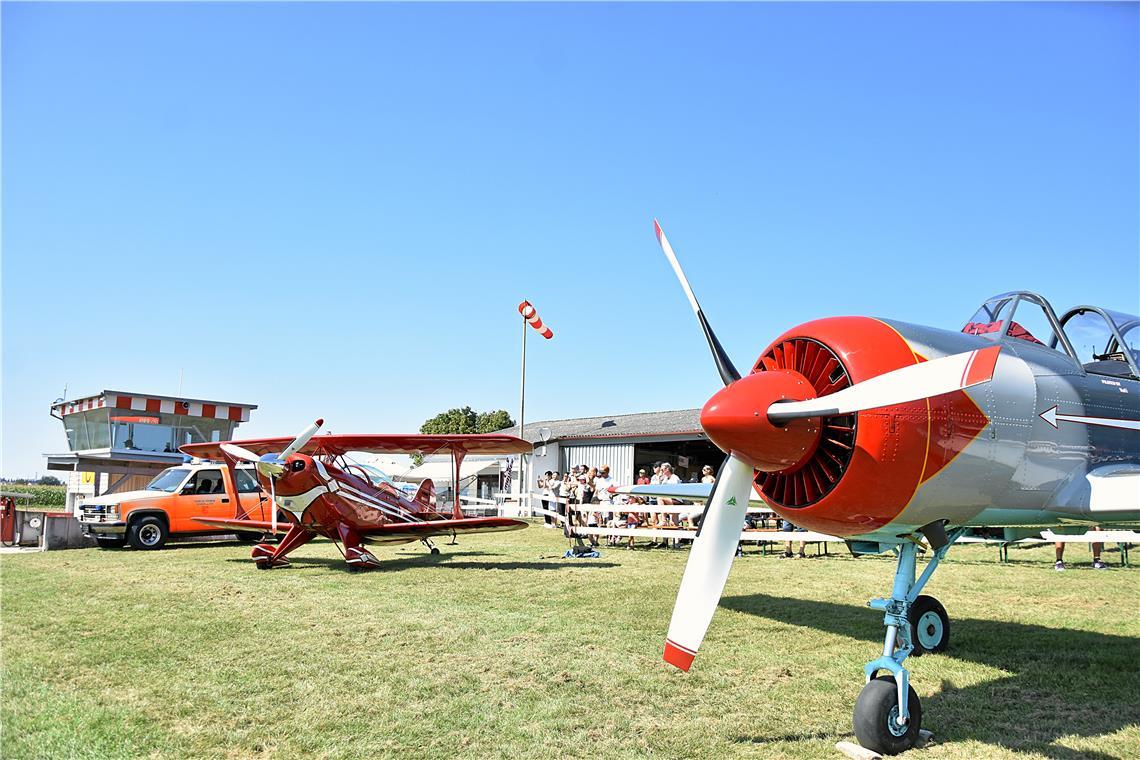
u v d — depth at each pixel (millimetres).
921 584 4172
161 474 14266
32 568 10180
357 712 4133
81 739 3727
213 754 3564
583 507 13320
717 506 4094
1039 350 5113
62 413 17562
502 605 7195
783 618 6762
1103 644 5840
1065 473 4652
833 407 3461
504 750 3617
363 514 10547
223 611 6879
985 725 3984
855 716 3650
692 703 4320
